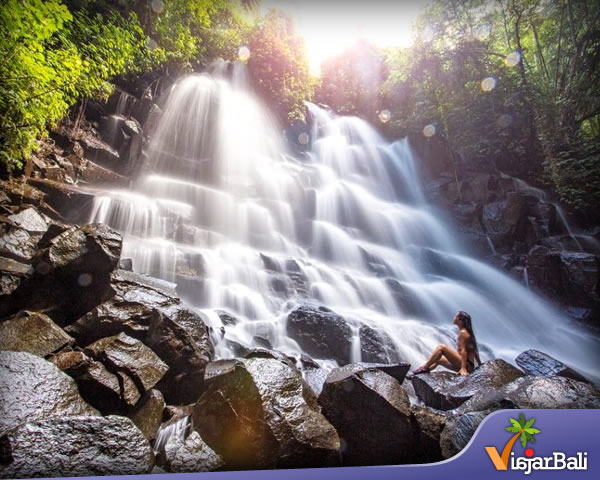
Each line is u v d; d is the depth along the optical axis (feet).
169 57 41.27
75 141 30.17
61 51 19.80
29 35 16.48
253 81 53.98
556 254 32.99
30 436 7.21
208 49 51.31
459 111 50.70
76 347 11.14
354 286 29.14
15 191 20.99
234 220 35.42
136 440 8.16
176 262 23.61
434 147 56.90
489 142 49.73
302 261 31.45
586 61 47.03
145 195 32.30
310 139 61.62
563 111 47.16
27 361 9.03
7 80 16.76
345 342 19.31
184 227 28.60
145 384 10.33
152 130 38.96
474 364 17.46
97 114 34.32
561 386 11.28
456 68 50.75
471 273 36.76
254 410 9.04
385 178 56.90
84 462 7.34
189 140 42.34
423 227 44.98
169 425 9.74
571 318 30.04
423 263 37.86
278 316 22.94
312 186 49.93
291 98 56.95
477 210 44.27
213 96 45.01
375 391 10.79
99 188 29.66
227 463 8.52
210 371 12.18
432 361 17.63
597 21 45.50
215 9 42.73
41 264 12.32
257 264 27.89
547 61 54.44
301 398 9.93
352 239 40.47
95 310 12.07
